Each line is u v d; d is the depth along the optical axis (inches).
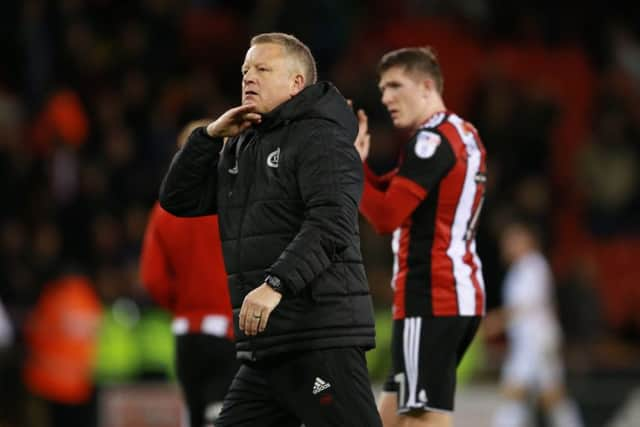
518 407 1585.9
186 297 900.0
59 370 1398.9
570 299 1739.7
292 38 628.1
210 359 898.1
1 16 1843.0
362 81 1849.2
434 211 725.3
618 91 2225.6
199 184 644.1
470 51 2203.5
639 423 1596.9
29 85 1823.3
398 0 2255.2
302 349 595.2
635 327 1988.2
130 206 1662.2
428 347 720.3
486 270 1739.7
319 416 600.7
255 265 600.7
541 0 2283.5
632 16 2380.7
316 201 582.6
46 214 1616.6
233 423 631.8
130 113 1793.8
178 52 1931.6
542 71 2223.2
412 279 727.7
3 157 1636.3
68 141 1700.3
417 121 753.6
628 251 2023.9
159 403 1379.2
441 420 725.3
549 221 1966.0
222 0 2144.4
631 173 2087.8
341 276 600.1
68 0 1856.5
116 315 1432.1
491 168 1879.9
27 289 1470.2
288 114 603.5
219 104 1904.5
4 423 1381.6
